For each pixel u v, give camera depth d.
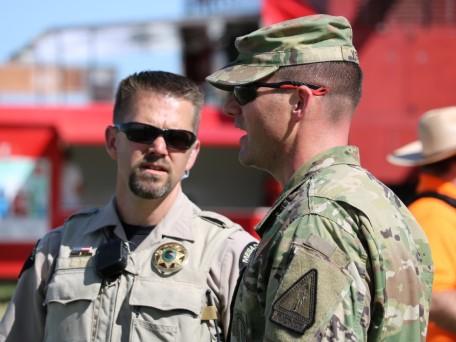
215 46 19.95
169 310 4.22
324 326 2.84
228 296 4.30
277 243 3.09
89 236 4.56
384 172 17.33
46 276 4.54
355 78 3.40
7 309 4.57
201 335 4.26
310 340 2.84
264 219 3.34
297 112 3.34
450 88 17.80
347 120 3.41
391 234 3.08
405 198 17.23
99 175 17.14
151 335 4.20
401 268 3.06
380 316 3.00
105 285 4.33
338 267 2.92
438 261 5.14
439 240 5.22
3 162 16.59
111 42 19.53
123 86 4.69
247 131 3.46
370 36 17.88
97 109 16.89
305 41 3.34
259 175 17.55
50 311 4.38
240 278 3.40
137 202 4.49
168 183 4.48
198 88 4.77
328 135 3.35
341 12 17.91
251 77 3.34
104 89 18.67
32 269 4.57
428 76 17.83
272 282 3.04
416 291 3.12
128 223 4.54
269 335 2.95
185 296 4.26
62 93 18.38
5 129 16.62
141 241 4.48
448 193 5.49
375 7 17.95
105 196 17.20
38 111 16.70
